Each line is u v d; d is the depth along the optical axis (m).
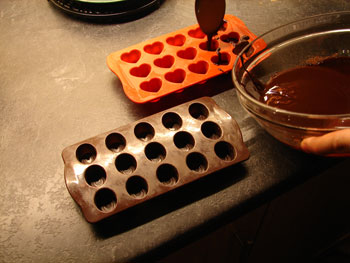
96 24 0.64
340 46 0.51
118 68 0.54
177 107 0.48
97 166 0.44
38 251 0.41
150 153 0.46
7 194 0.45
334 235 0.89
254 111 0.41
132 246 0.41
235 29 0.59
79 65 0.58
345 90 0.44
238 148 0.44
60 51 0.60
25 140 0.49
